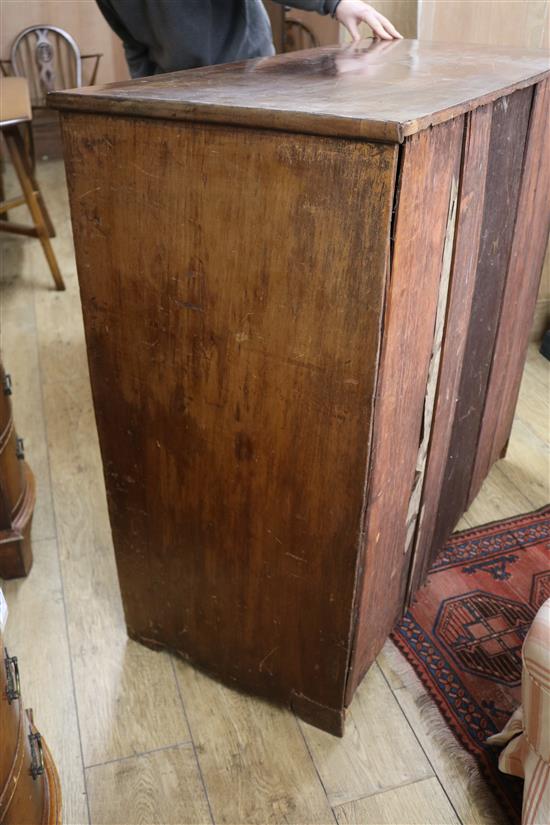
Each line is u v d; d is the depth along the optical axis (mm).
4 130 3188
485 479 2262
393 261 1007
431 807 1387
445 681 1627
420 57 1528
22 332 3141
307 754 1486
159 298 1220
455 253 1245
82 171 1173
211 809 1392
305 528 1290
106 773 1455
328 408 1151
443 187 1101
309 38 4055
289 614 1416
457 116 1056
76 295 3484
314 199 1002
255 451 1269
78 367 2879
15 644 1729
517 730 1402
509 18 2420
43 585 1897
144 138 1092
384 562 1429
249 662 1551
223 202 1076
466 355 1524
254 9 1778
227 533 1397
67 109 1119
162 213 1139
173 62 1706
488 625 1762
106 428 1432
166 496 1437
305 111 950
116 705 1590
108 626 1782
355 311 1050
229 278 1134
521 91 1337
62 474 2301
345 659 1397
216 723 1551
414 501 1493
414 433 1350
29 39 5383
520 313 1882
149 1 1617
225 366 1219
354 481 1189
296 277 1073
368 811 1382
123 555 1592
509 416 2207
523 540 2023
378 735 1518
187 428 1326
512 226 1550
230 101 1025
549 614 1205
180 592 1555
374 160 935
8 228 3539
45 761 1276
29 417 2574
